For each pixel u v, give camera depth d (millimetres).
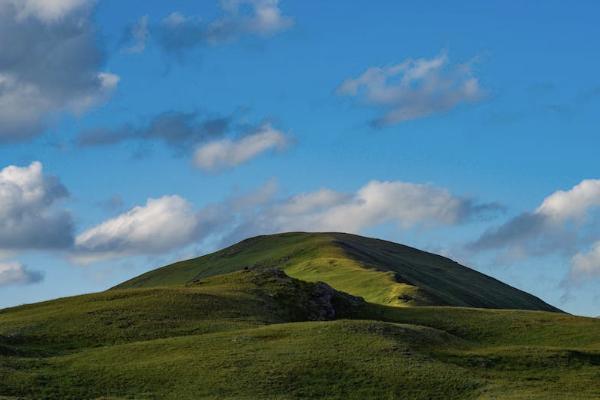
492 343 110250
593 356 90500
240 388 72125
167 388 72062
